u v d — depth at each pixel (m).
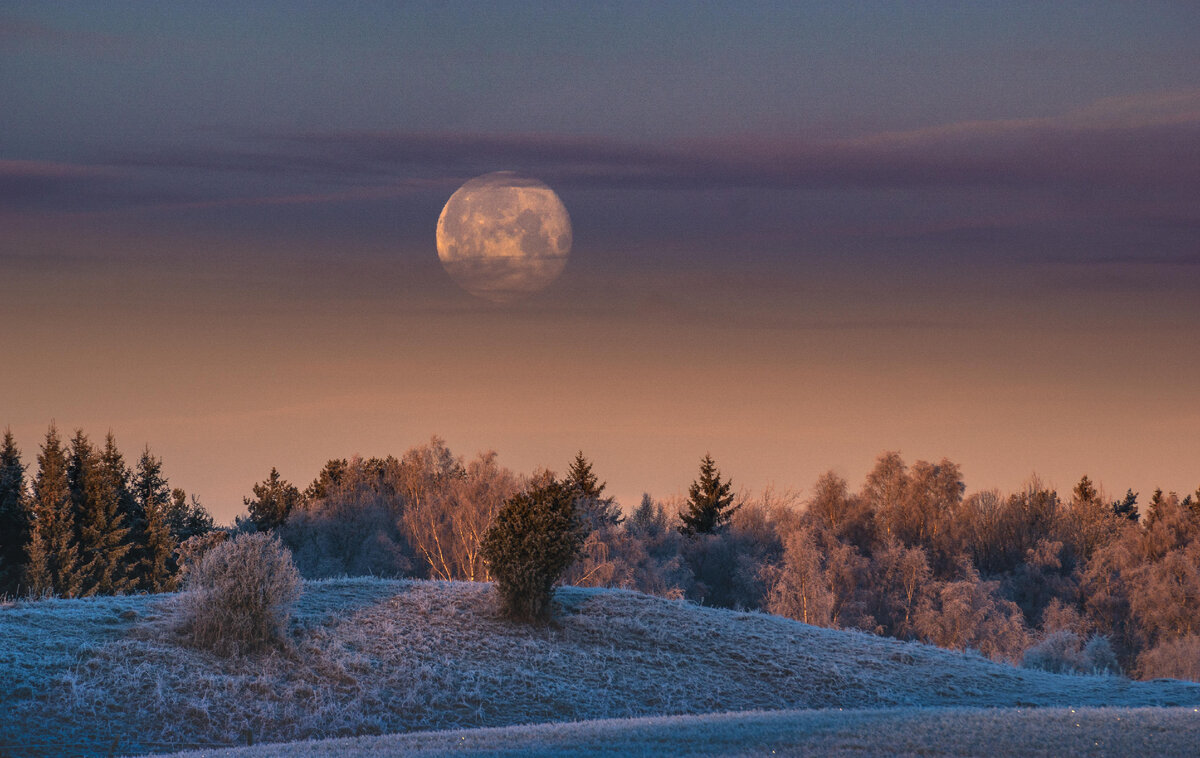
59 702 86.69
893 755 66.25
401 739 77.94
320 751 72.12
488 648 112.00
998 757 65.38
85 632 101.94
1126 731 72.50
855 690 113.12
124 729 84.25
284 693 94.69
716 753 67.62
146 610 111.00
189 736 84.94
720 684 110.62
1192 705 110.44
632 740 73.50
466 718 95.44
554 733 77.88
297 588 107.62
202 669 96.31
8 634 98.81
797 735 72.94
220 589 102.25
